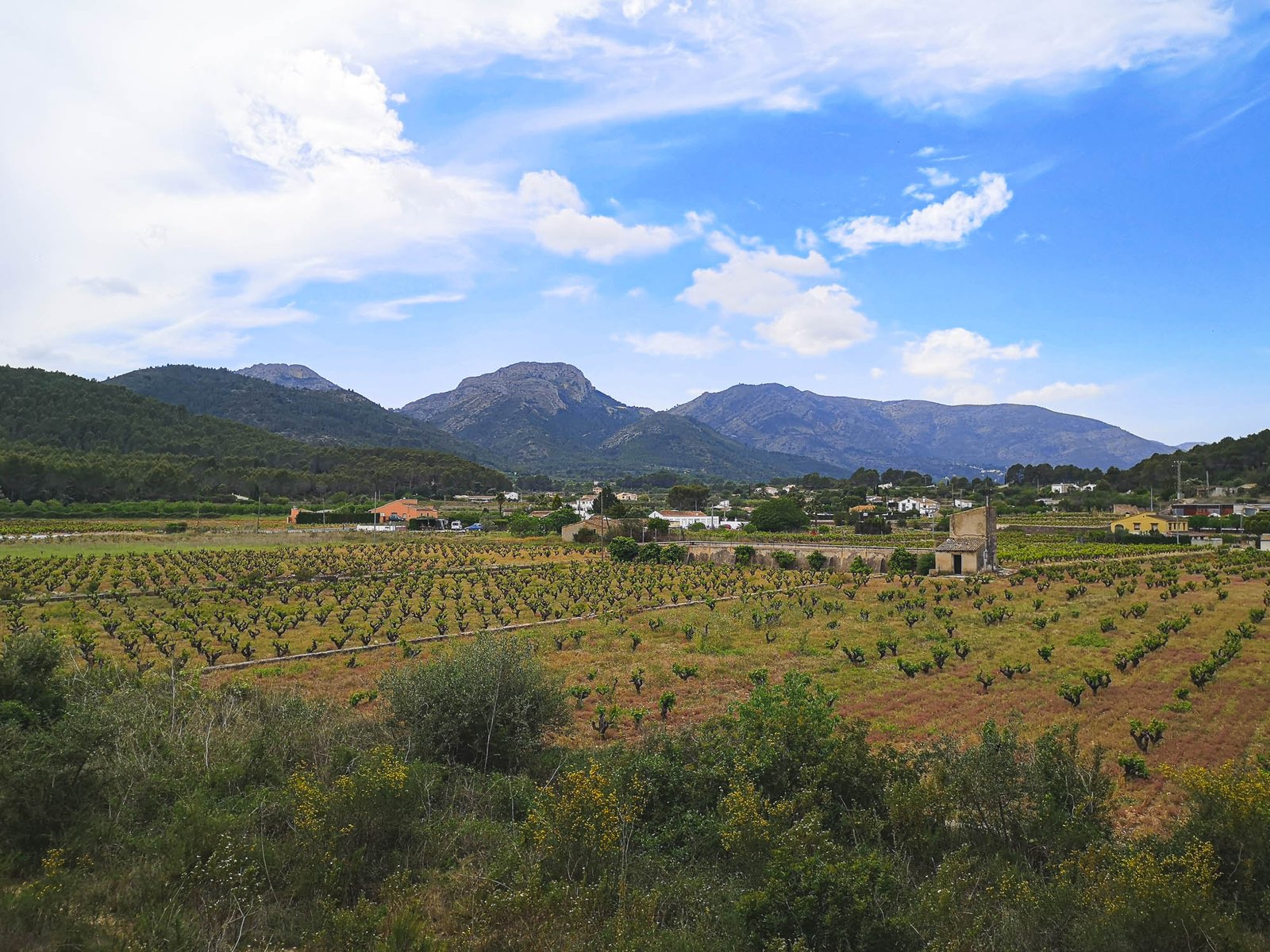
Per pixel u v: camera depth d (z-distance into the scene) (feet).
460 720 53.57
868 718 77.46
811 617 149.59
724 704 84.99
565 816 36.73
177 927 28.45
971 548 231.91
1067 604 163.32
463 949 29.19
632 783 43.04
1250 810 31.76
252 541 333.21
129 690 54.03
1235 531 358.43
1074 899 29.17
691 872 36.14
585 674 99.19
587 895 31.58
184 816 36.14
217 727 52.19
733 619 146.51
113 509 419.54
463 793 45.70
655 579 219.41
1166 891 26.86
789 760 42.52
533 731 57.47
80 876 32.65
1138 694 85.46
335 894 33.73
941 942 27.12
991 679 89.92
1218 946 25.43
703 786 43.52
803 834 33.22
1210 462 547.90
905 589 188.14
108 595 171.01
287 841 36.65
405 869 35.47
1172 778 47.01
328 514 465.47
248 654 110.52
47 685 46.03
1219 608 153.58
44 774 36.17
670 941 28.19
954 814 38.96
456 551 305.73
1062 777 39.60
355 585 204.64
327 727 53.62
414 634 132.16
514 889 32.58
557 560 283.79
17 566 208.74
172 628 134.62
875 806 39.37
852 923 28.58
